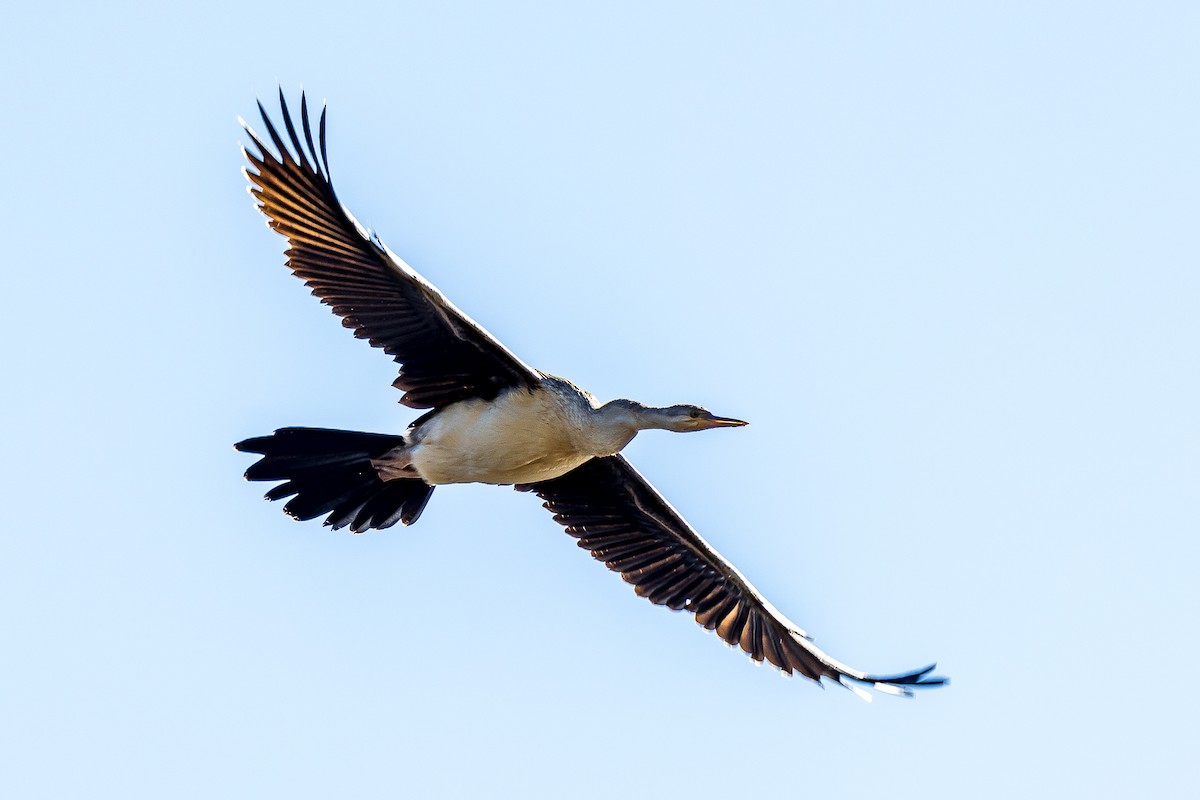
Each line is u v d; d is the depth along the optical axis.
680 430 15.73
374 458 15.79
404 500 16.34
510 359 15.20
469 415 15.45
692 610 17.30
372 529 16.30
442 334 14.99
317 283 14.88
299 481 15.98
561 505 17.25
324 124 13.91
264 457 15.86
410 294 14.70
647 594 17.39
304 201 14.42
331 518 16.17
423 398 15.52
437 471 15.70
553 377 15.81
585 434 15.63
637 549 17.34
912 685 16.23
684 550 17.25
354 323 14.99
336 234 14.55
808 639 16.69
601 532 17.30
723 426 15.68
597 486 17.09
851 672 16.42
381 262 14.55
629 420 15.70
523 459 15.67
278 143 14.14
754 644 17.16
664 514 17.06
